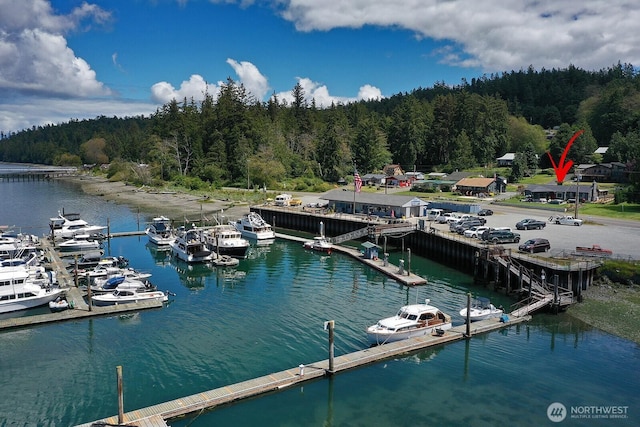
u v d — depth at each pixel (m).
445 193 123.75
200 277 57.75
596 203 96.88
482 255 52.78
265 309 45.41
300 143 173.88
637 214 83.19
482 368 33.38
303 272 59.66
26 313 44.59
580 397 29.69
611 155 142.00
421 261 65.75
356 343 37.41
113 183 187.75
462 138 166.62
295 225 94.12
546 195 106.75
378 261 63.50
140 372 32.94
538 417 27.56
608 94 179.75
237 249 68.12
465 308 44.81
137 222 97.94
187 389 30.59
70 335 39.50
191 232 71.06
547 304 43.81
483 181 122.12
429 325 38.44
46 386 31.08
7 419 27.31
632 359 34.53
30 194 153.12
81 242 71.44
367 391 30.30
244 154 154.88
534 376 32.25
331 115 191.12
